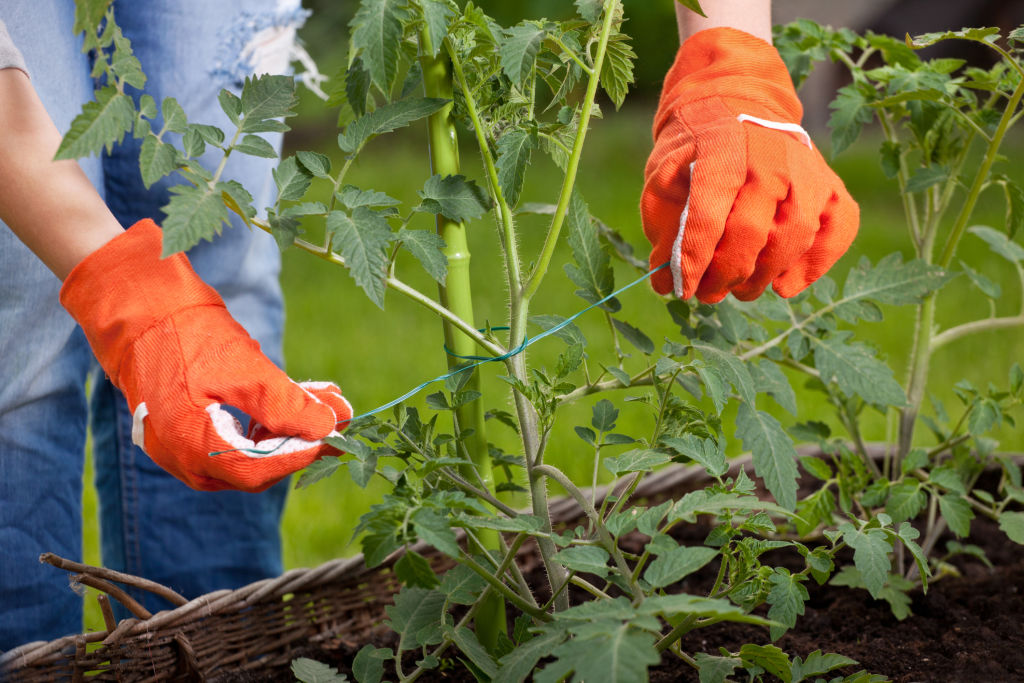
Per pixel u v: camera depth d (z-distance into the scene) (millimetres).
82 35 1409
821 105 5523
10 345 1346
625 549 1674
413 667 1317
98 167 1498
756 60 1174
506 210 1047
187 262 1010
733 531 992
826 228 1102
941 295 3252
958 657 1280
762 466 1062
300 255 4051
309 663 1096
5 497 1420
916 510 1371
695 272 1020
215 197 869
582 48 1122
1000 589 1514
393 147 5859
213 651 1294
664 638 979
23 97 987
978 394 1526
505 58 949
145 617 1229
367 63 867
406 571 818
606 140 5832
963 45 5406
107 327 961
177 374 931
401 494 893
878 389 1263
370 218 925
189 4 1511
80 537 1583
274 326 1760
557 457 2160
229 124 1580
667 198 1064
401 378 2768
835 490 1836
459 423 1134
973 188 1392
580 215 1217
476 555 1118
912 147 1541
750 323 1406
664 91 1249
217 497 1697
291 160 978
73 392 1487
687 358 1252
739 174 1012
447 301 1119
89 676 1210
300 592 1392
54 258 1015
